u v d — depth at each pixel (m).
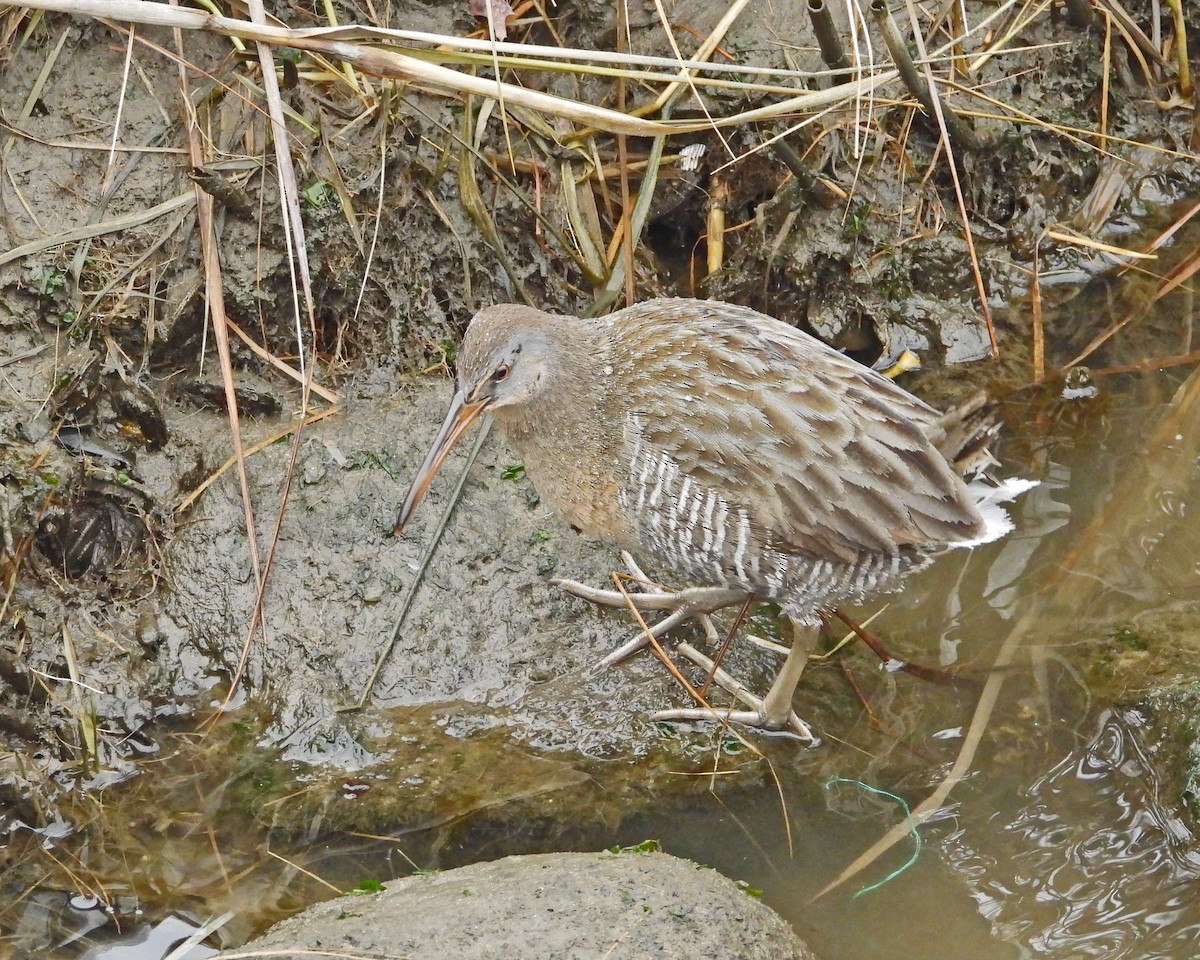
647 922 7.62
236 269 10.86
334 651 9.74
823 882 8.66
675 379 9.33
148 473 10.24
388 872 8.70
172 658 9.70
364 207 11.20
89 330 10.38
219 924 8.35
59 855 8.83
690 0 12.52
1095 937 8.27
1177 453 11.10
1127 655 9.76
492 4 11.99
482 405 9.50
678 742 9.42
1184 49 13.51
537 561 10.22
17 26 10.93
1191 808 8.75
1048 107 13.12
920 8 12.77
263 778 9.21
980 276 12.06
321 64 11.41
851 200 12.19
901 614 10.32
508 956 7.36
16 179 10.66
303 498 10.24
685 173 12.41
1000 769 9.26
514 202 11.74
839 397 9.14
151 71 11.12
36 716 9.40
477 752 9.33
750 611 10.45
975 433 9.48
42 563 9.81
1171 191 13.23
